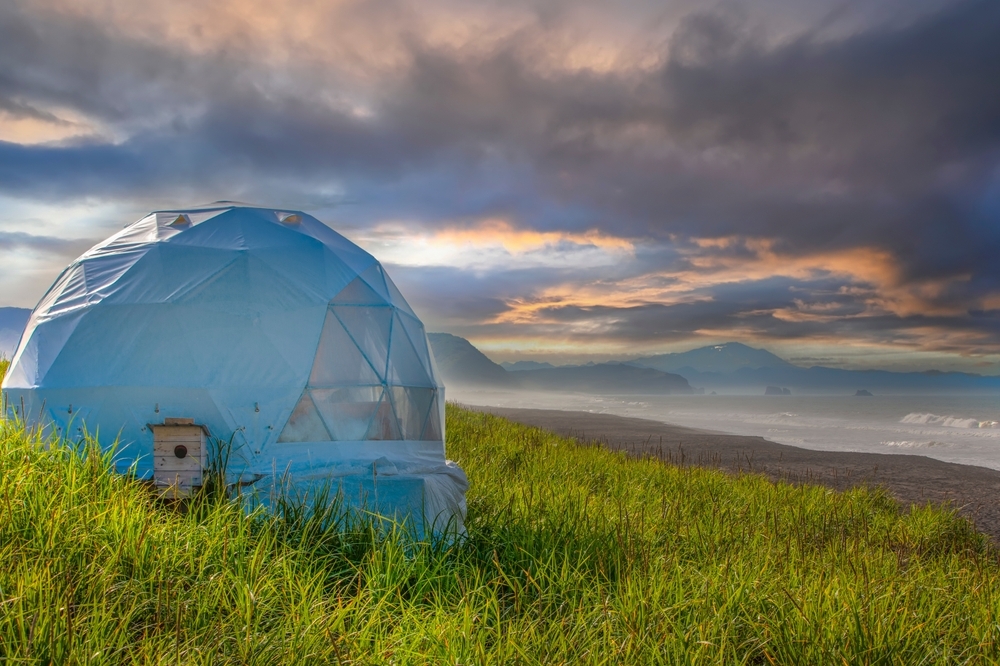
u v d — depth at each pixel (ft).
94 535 13.56
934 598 17.78
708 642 12.56
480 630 12.82
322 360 22.26
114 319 21.53
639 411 194.59
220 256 22.77
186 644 10.82
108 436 20.31
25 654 9.94
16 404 22.17
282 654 11.21
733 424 129.18
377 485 20.30
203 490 18.38
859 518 30.32
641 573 16.79
